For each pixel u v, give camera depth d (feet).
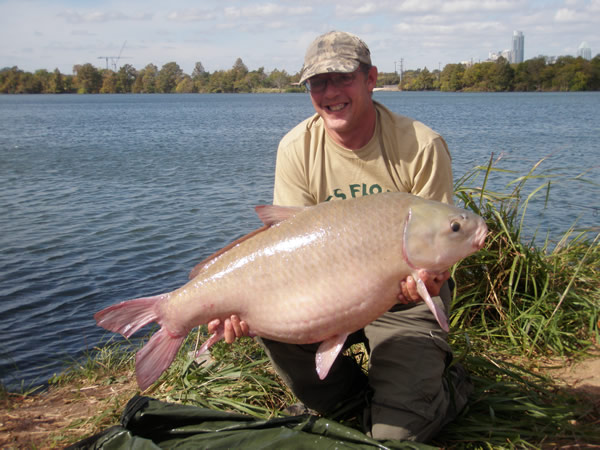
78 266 27.25
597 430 9.34
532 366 12.03
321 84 9.82
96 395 12.39
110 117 185.37
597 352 12.50
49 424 10.91
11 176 56.70
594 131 103.04
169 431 9.23
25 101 391.24
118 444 8.61
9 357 17.29
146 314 9.19
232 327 9.03
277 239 8.85
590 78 464.65
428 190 10.12
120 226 35.24
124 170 60.95
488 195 16.08
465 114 167.22
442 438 9.51
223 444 8.56
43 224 35.63
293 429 8.87
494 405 10.09
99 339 18.81
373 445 8.39
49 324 20.31
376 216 8.60
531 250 15.42
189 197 44.91
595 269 16.34
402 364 9.28
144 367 9.04
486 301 14.33
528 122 130.31
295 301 8.65
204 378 11.93
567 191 41.86
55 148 85.87
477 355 12.09
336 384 10.23
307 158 10.72
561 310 13.71
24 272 26.27
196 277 9.07
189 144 91.61
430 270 8.48
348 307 8.58
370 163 10.36
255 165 63.62
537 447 9.00
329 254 8.58
